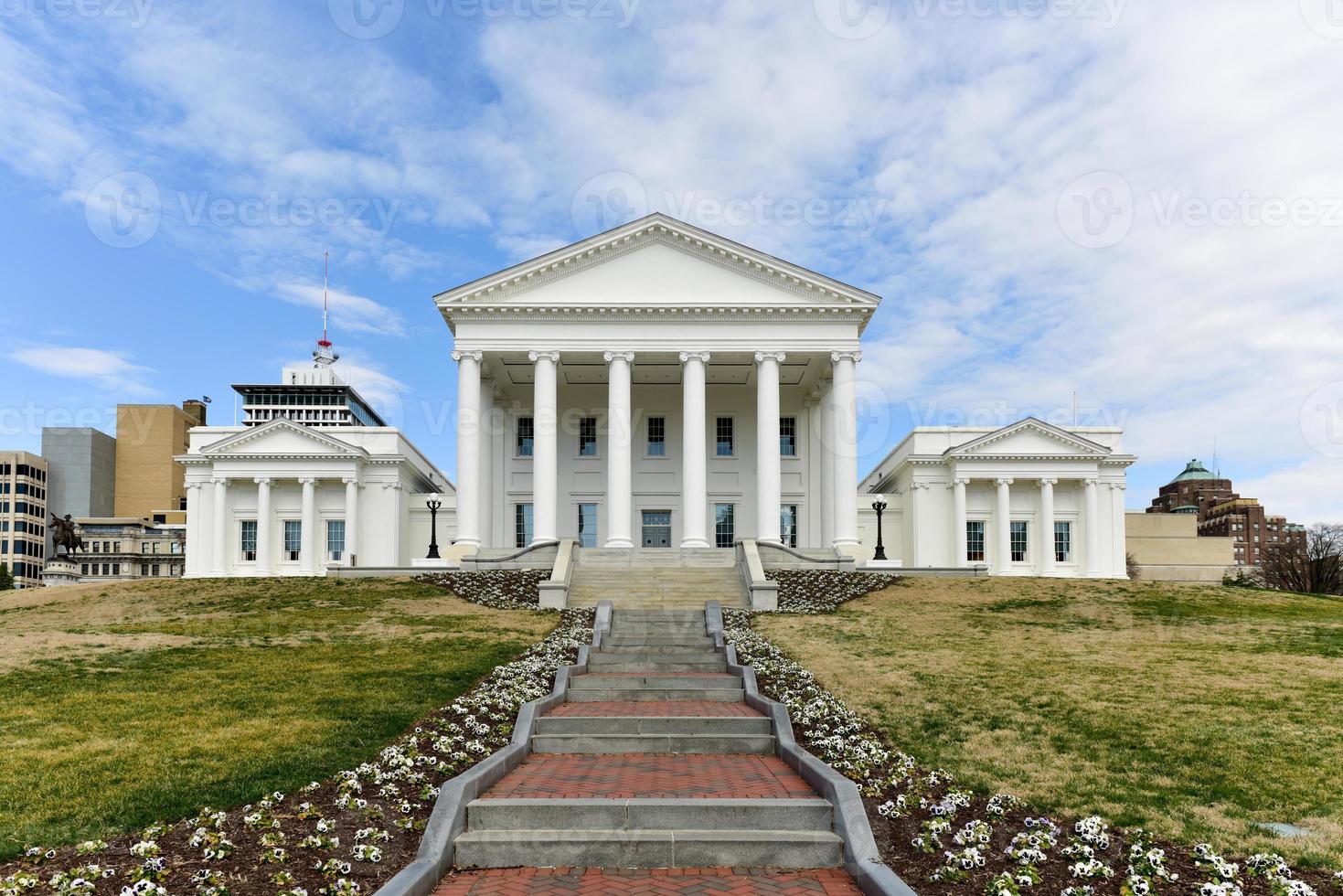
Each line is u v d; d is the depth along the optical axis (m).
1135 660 21.86
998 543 55.38
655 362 48.84
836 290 46.50
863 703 17.55
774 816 10.55
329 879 8.98
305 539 54.97
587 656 21.48
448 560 44.34
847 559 42.09
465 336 46.62
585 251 46.97
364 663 21.45
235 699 17.52
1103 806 11.45
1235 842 10.22
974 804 11.66
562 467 53.19
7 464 122.31
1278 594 35.91
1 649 23.38
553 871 9.72
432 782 12.28
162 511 123.81
